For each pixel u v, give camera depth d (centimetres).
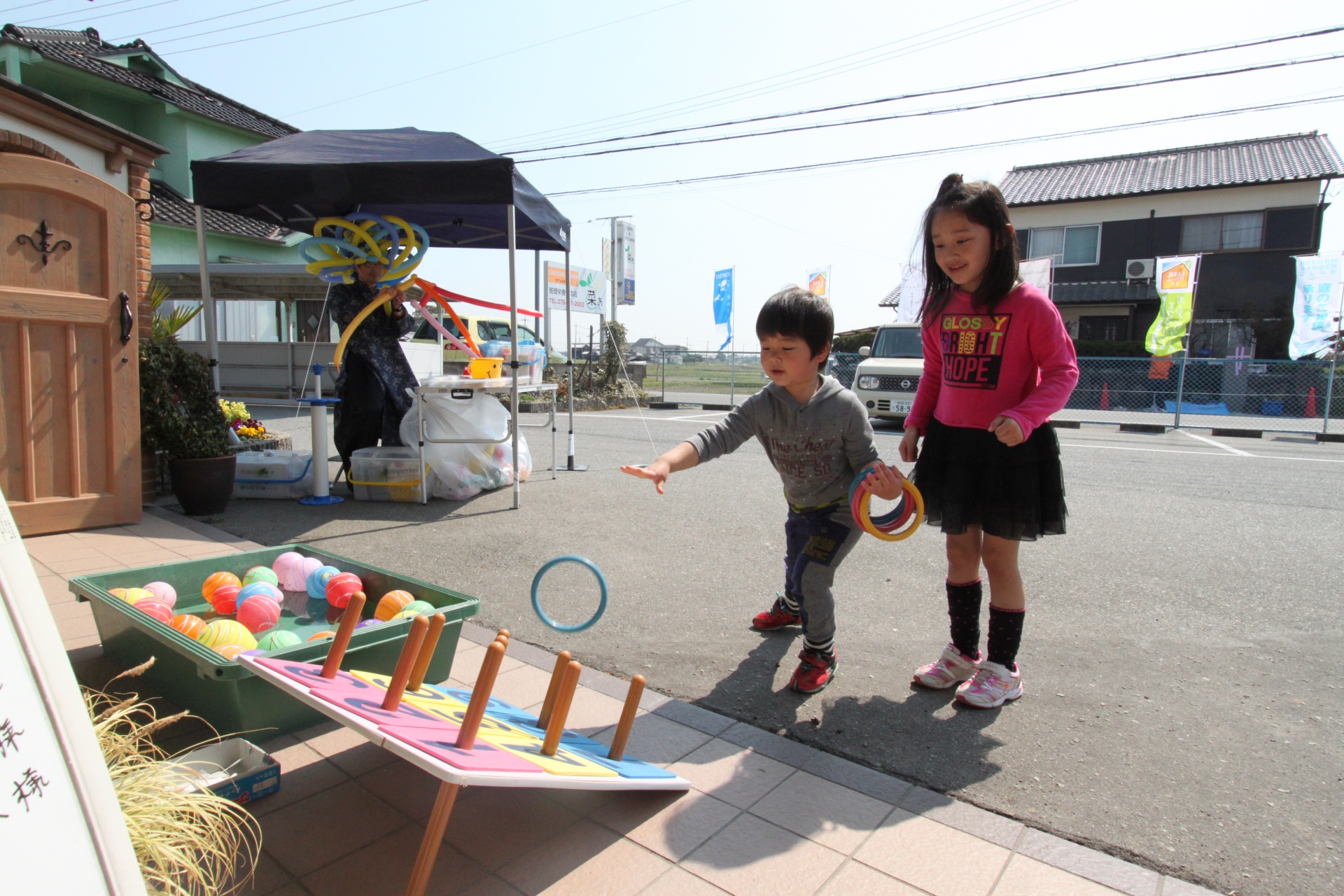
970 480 250
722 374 2445
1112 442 1090
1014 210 2073
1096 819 199
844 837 190
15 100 434
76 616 318
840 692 273
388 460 562
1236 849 188
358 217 561
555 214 656
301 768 216
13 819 92
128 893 103
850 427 258
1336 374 1533
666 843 187
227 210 581
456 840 186
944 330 255
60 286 433
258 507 546
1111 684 282
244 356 1427
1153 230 1936
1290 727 251
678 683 278
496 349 650
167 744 224
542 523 518
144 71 1608
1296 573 422
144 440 511
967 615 273
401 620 238
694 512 560
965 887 173
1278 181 1795
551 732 179
